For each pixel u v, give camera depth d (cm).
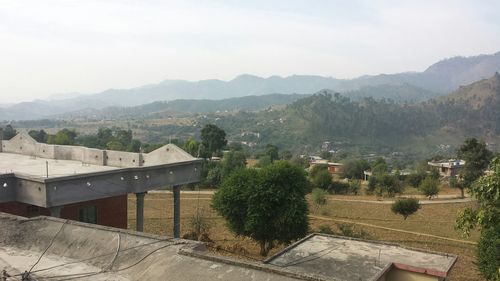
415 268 1719
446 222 4806
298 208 2894
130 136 12512
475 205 4988
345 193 7106
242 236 3409
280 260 1856
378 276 1573
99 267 1073
